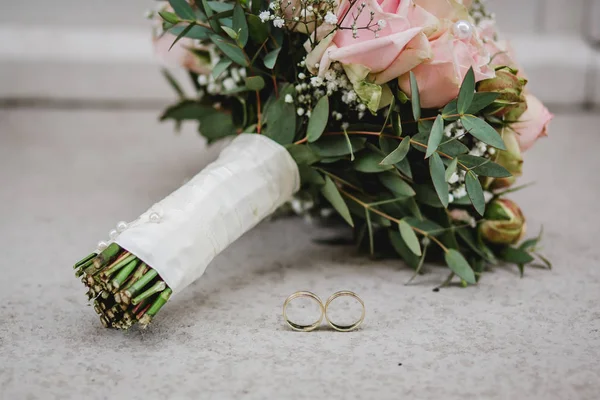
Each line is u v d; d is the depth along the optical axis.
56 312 0.88
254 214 0.92
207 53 1.14
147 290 0.76
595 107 2.54
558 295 0.95
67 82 2.45
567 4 2.49
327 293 0.96
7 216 1.30
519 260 1.01
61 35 2.42
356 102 0.93
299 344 0.80
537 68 2.50
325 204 1.16
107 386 0.70
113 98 2.48
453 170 0.84
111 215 1.32
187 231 0.82
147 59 2.46
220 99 1.18
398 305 0.92
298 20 0.88
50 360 0.75
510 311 0.90
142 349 0.78
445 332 0.83
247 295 0.95
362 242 1.14
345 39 0.86
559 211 1.38
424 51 0.82
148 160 1.77
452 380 0.71
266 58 0.92
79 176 1.61
